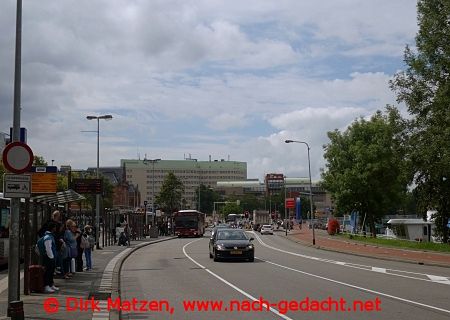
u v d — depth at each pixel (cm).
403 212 11262
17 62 1241
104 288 1666
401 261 2986
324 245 4844
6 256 2369
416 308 1267
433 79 3619
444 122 3509
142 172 19350
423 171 3872
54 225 1634
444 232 4234
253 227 10688
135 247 4250
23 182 1128
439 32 3516
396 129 3884
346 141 6988
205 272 2273
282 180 17150
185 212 7212
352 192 6669
